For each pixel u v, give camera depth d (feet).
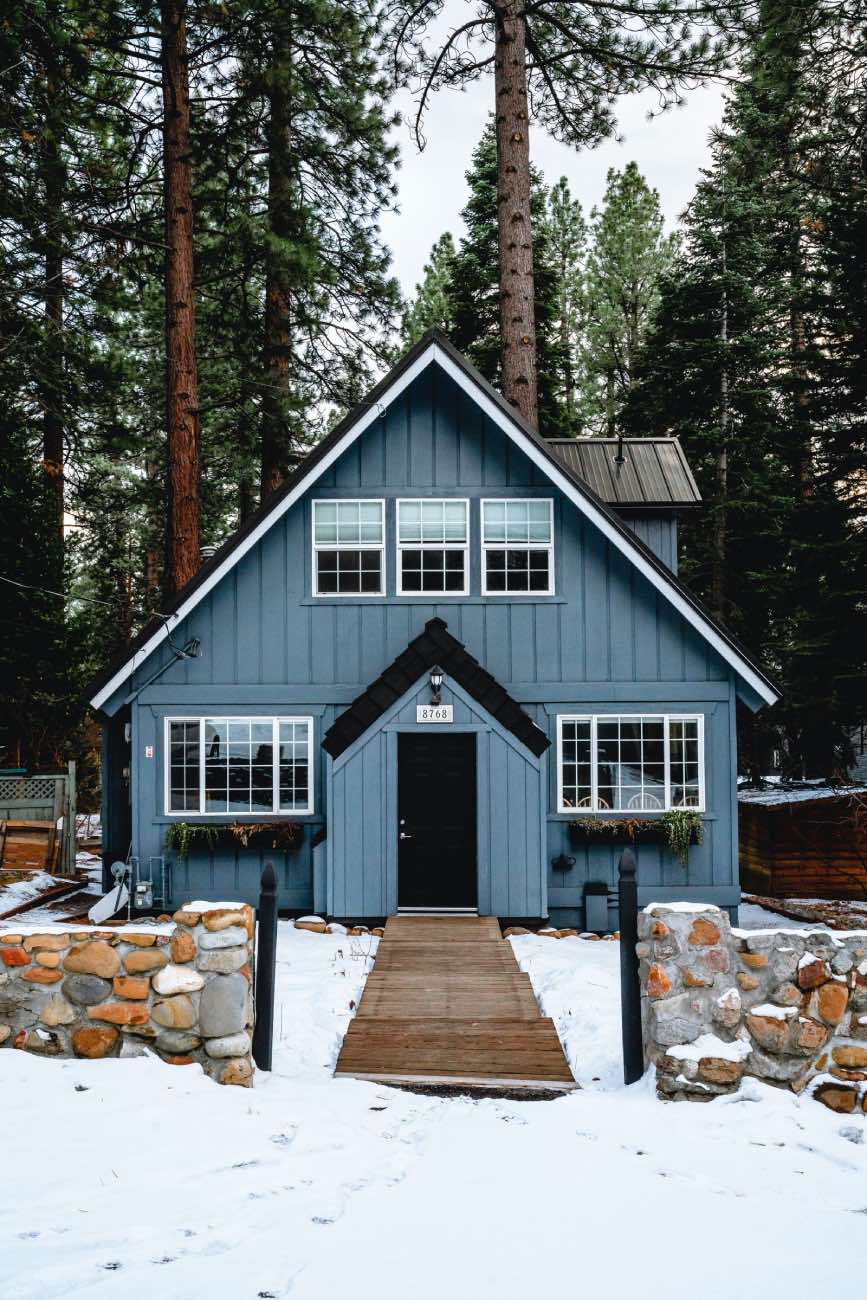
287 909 43.52
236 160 64.54
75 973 19.62
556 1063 22.33
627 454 56.44
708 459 83.30
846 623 64.18
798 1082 18.89
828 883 53.16
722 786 44.24
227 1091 18.62
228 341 72.74
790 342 88.48
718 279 82.69
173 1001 19.49
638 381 106.01
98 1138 15.76
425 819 42.52
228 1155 15.48
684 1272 11.65
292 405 66.69
